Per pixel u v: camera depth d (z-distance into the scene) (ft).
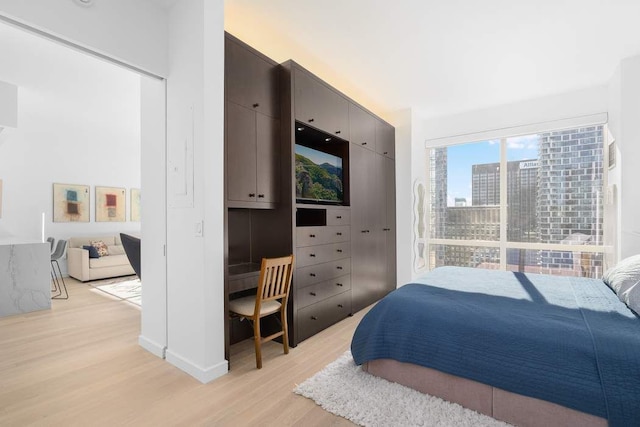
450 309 6.59
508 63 11.55
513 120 15.38
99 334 10.08
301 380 7.24
